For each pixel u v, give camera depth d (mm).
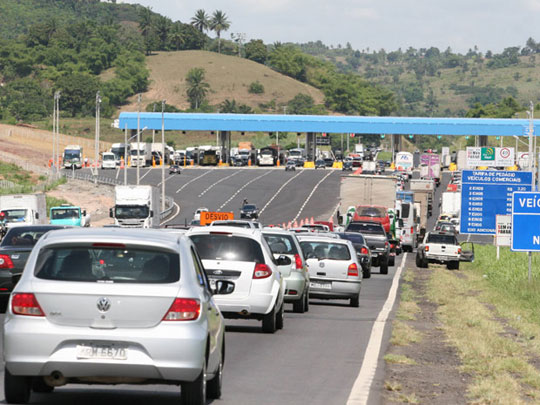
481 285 82625
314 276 58188
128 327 21312
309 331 43500
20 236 50500
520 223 77438
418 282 85375
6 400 22500
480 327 47406
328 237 60844
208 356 22750
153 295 21375
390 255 114375
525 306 63438
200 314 21797
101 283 21422
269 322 41188
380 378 29516
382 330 44188
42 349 21188
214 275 40125
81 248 21906
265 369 30938
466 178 111875
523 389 28688
